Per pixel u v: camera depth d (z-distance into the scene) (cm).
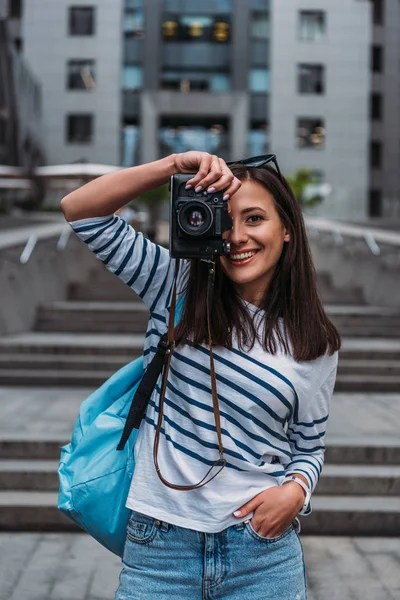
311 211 3188
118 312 937
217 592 159
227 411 161
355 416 579
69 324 926
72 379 707
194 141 3850
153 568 161
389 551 384
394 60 4234
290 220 172
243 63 3875
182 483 161
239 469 161
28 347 763
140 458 167
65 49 3734
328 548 388
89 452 175
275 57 3809
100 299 1109
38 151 3516
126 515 169
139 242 175
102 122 3722
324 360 170
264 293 173
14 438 474
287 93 3800
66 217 170
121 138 3803
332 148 3794
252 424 162
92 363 732
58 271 1084
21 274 915
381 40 4234
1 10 3884
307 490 165
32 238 930
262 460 165
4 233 959
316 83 3812
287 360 164
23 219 1541
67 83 3734
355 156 3788
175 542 159
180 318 171
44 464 458
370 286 1116
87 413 183
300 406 168
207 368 162
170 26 3906
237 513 158
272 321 166
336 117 3797
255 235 166
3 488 440
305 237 174
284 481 167
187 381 162
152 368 169
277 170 175
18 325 888
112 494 169
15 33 3941
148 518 162
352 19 3803
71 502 171
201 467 161
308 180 3164
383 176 4200
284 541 163
